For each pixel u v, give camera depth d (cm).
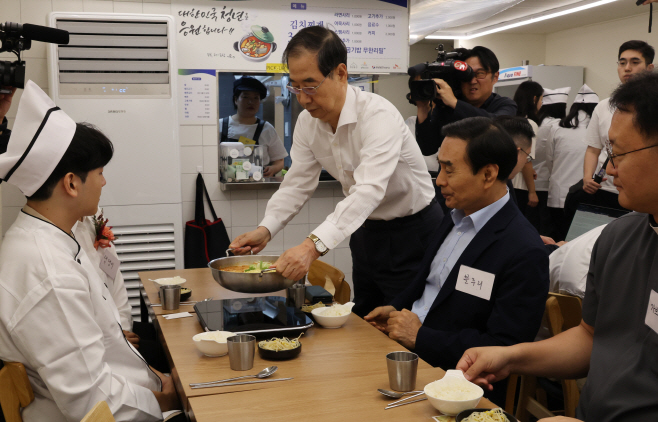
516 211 196
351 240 287
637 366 127
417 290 222
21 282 145
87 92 376
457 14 554
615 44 771
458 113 310
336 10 444
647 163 116
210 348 169
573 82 813
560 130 530
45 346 142
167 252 404
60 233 154
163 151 391
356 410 135
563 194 532
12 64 211
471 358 154
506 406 225
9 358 147
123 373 172
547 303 212
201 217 430
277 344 173
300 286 223
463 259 195
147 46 382
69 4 393
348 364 166
